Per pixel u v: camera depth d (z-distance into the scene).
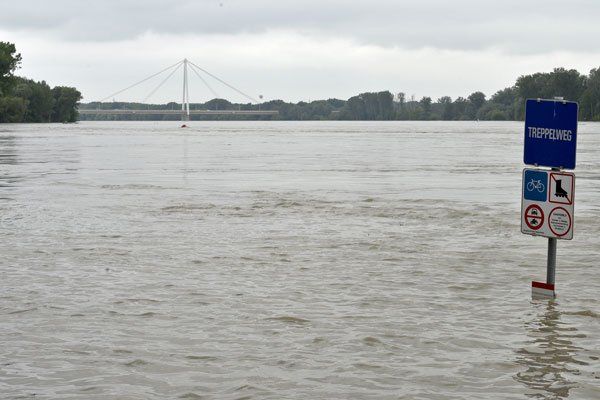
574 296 9.97
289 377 6.96
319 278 11.03
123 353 7.64
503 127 194.25
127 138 94.06
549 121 9.99
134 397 6.52
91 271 11.51
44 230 15.75
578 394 6.53
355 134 120.12
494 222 16.97
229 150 59.53
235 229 15.97
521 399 6.43
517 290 10.33
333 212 19.02
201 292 10.13
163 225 16.59
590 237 14.72
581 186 26.78
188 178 30.62
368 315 9.02
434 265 12.01
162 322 8.72
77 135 107.44
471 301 9.72
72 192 24.42
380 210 19.38
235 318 8.88
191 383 6.84
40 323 8.68
